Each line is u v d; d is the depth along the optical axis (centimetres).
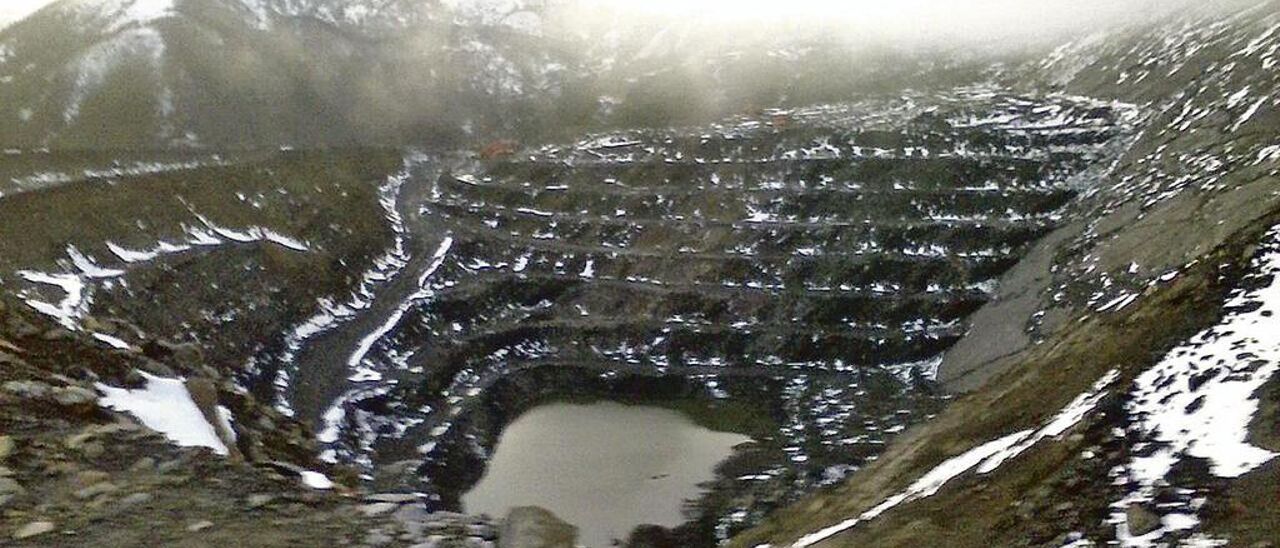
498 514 2098
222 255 2903
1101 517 729
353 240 3594
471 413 2692
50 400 781
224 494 673
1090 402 973
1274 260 1205
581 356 3091
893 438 2297
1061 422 959
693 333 3062
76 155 3503
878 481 1171
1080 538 701
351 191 3991
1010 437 1028
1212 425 825
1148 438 843
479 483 2294
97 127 5588
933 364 2781
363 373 2809
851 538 874
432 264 3616
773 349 2967
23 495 629
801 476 2152
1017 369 1546
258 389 2467
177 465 714
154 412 849
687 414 2717
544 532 658
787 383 2816
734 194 3703
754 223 3538
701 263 3388
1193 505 703
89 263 2489
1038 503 780
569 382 2939
